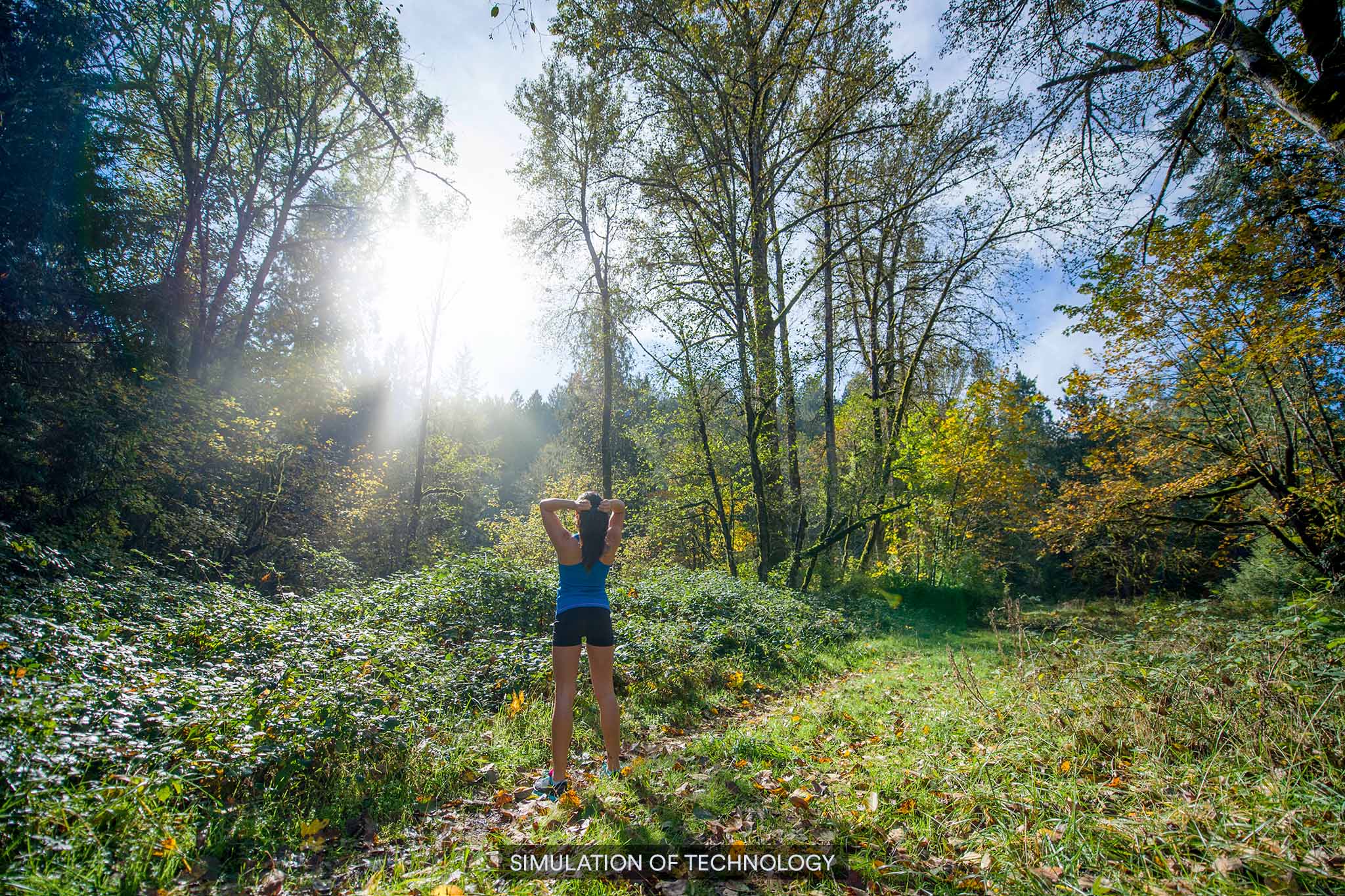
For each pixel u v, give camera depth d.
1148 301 10.97
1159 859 2.59
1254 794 3.04
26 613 4.82
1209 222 9.07
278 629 5.86
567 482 29.12
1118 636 6.84
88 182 10.83
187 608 6.18
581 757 4.45
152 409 11.86
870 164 20.25
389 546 26.36
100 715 3.29
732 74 15.93
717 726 5.68
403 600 8.18
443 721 4.85
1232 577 25.14
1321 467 13.17
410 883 2.63
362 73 19.05
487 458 34.09
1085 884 2.49
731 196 17.69
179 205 18.02
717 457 18.30
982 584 20.27
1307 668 4.36
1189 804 2.97
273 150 20.77
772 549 17.52
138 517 11.99
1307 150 8.14
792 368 16.47
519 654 6.25
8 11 9.30
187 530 12.53
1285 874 2.34
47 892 2.25
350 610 7.64
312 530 18.59
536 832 3.15
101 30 10.68
